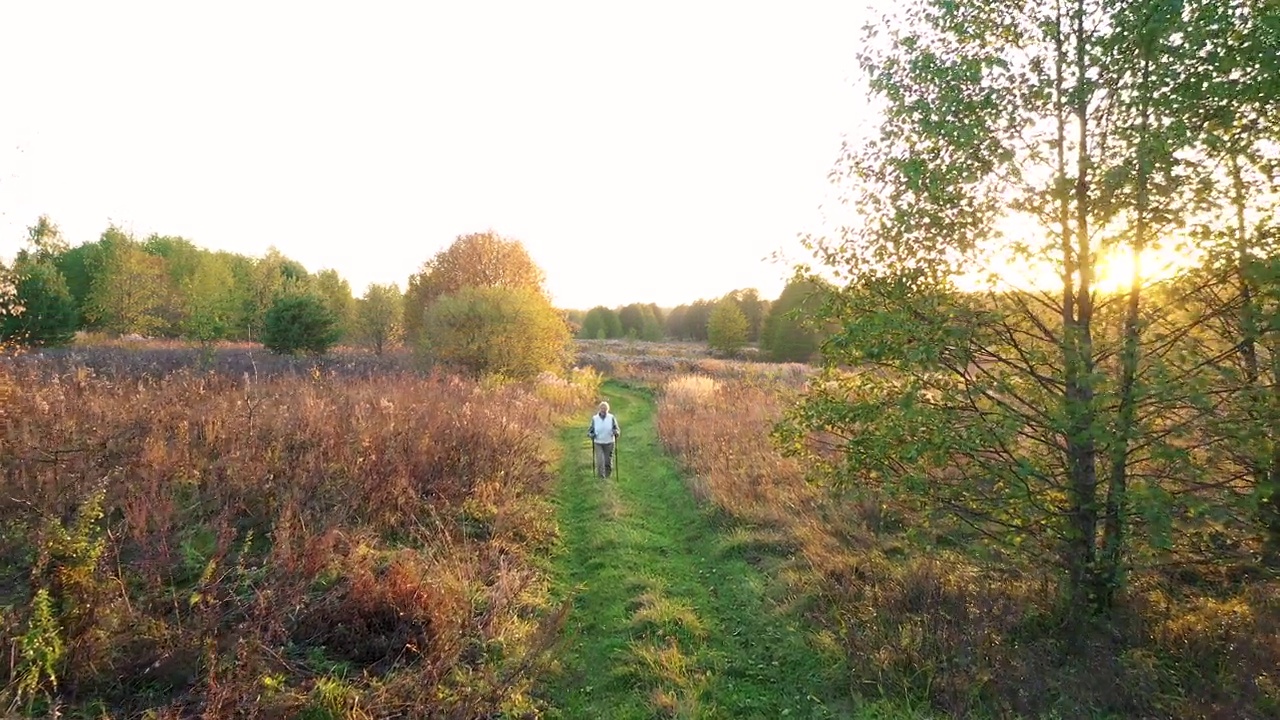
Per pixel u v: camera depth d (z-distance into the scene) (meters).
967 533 6.64
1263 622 4.85
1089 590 5.32
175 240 51.88
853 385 6.04
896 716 4.54
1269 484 4.38
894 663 5.08
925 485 5.40
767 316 48.53
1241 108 4.70
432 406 11.46
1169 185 4.68
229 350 26.48
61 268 41.12
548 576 7.20
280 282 33.06
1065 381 5.19
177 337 34.81
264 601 4.70
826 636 5.62
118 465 6.96
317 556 5.54
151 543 5.43
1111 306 5.38
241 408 9.39
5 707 3.52
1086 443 4.93
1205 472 4.48
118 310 33.69
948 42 5.53
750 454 11.62
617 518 9.25
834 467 6.24
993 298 5.49
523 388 21.52
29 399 8.94
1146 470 5.07
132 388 11.26
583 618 6.37
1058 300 5.61
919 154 5.43
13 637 3.84
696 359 47.41
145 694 4.07
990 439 5.04
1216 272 4.80
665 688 5.05
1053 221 5.25
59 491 6.03
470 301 23.61
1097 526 5.68
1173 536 4.88
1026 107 5.25
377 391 13.52
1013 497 5.24
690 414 16.16
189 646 4.36
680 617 6.20
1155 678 4.54
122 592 4.73
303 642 4.86
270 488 6.90
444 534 6.98
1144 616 5.25
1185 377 4.53
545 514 9.20
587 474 12.24
